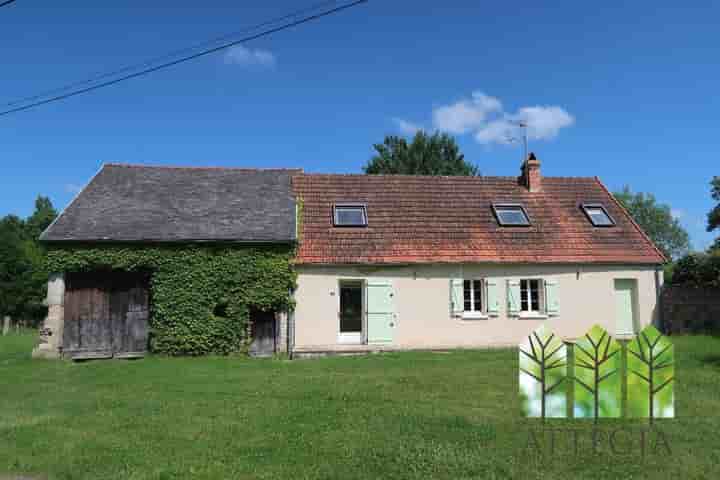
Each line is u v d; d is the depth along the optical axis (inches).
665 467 240.2
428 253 697.6
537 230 750.5
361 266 683.4
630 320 731.4
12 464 252.1
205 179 771.4
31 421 327.0
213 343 650.8
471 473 234.4
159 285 644.1
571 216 782.5
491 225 751.1
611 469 237.8
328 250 684.7
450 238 722.8
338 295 677.9
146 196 714.8
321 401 364.2
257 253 661.9
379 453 256.4
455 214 762.8
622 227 772.0
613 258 720.3
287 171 817.5
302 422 311.0
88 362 605.3
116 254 635.5
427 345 682.8
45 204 2235.5
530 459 249.1
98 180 736.3
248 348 657.6
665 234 2127.2
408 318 684.7
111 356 639.8
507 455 253.8
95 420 324.5
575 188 839.7
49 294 634.2
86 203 685.9
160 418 325.4
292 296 671.1
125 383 450.6
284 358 628.4
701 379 416.5
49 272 632.4
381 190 795.4
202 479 229.6
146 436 289.3
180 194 727.7
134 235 636.7
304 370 509.7
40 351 627.2
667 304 731.4
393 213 753.0
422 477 229.8
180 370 520.1
